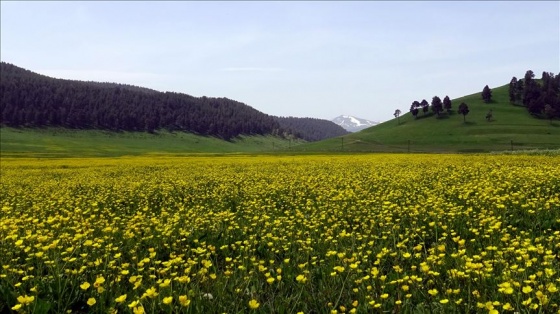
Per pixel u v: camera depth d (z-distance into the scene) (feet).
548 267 18.45
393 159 119.14
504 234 24.88
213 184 64.18
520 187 42.32
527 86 624.59
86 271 21.07
